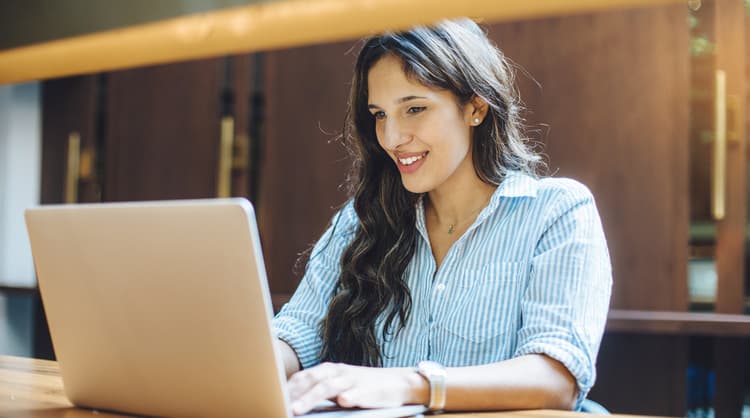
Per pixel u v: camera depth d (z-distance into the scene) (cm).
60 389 143
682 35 309
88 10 149
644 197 314
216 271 104
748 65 305
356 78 176
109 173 404
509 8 97
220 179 378
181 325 109
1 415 120
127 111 399
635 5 92
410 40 165
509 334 163
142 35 141
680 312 310
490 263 167
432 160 168
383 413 115
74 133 413
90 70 151
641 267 315
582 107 321
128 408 121
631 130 315
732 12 305
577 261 154
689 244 312
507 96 174
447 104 167
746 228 310
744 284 307
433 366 127
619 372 319
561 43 323
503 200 171
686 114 309
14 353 418
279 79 369
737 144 306
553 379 134
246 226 101
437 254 177
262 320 103
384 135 170
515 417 119
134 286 112
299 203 366
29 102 423
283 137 369
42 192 423
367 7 109
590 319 151
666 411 313
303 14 117
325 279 187
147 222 108
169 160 390
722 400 308
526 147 184
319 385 115
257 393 106
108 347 118
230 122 377
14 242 432
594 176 320
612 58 318
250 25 124
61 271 120
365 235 180
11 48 161
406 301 174
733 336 306
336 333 176
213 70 380
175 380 113
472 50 169
